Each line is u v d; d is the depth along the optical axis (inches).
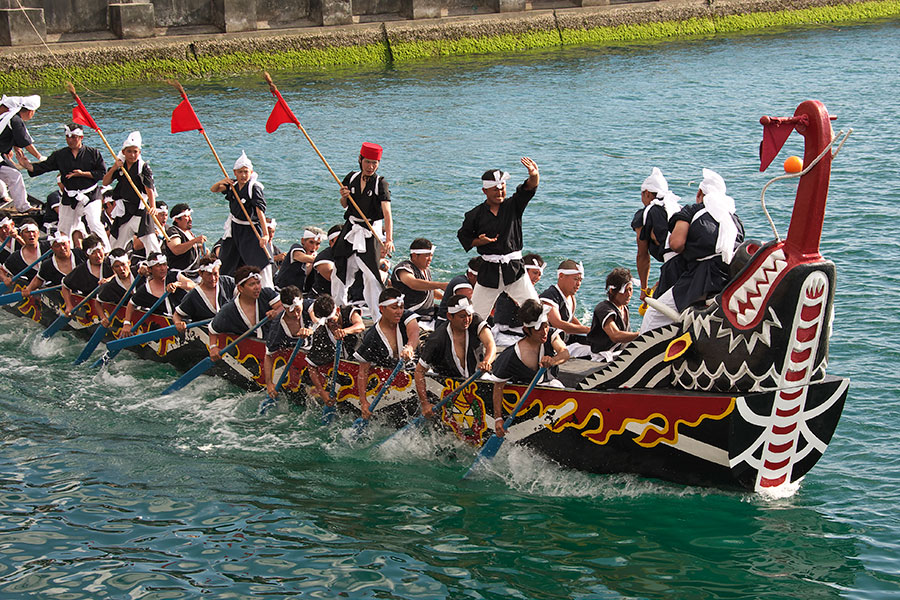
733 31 2287.2
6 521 461.1
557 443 486.0
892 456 497.7
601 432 470.9
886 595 390.0
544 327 466.9
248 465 522.6
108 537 446.6
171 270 669.9
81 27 1761.8
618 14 2201.0
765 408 431.2
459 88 1681.8
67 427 575.8
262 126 1395.2
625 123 1357.0
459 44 2059.5
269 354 572.7
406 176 1101.1
